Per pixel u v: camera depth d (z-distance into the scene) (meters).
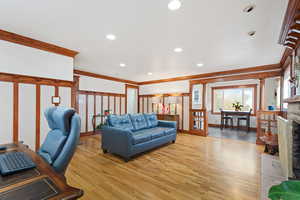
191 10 1.73
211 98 7.84
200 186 2.04
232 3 1.59
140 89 7.39
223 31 2.22
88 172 2.42
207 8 1.69
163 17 1.88
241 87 6.96
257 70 4.21
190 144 4.16
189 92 5.73
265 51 3.02
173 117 5.86
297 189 0.60
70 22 2.03
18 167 0.88
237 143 4.27
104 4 1.64
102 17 1.90
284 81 3.75
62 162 1.04
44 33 2.35
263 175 2.32
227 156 3.19
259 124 4.14
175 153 3.39
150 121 4.53
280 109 3.90
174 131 4.30
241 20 1.92
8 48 2.34
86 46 2.85
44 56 2.73
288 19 1.62
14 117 2.41
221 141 4.50
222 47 2.85
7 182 0.74
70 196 0.65
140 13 1.81
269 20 1.89
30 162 0.97
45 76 2.74
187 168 2.60
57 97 2.89
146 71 5.00
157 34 2.35
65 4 1.65
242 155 3.25
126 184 2.07
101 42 2.66
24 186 0.71
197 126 5.48
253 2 1.57
